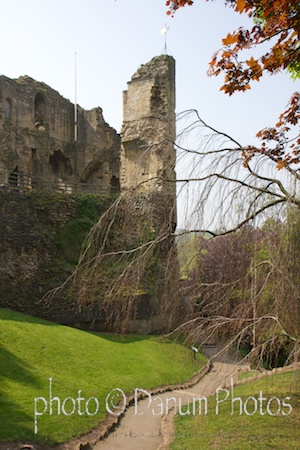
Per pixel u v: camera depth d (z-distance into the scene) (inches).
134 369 539.5
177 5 217.5
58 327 625.6
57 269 746.8
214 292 262.1
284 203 241.9
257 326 263.4
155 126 546.3
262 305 262.5
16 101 1103.6
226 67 202.4
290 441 301.0
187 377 556.7
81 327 710.5
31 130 1148.5
